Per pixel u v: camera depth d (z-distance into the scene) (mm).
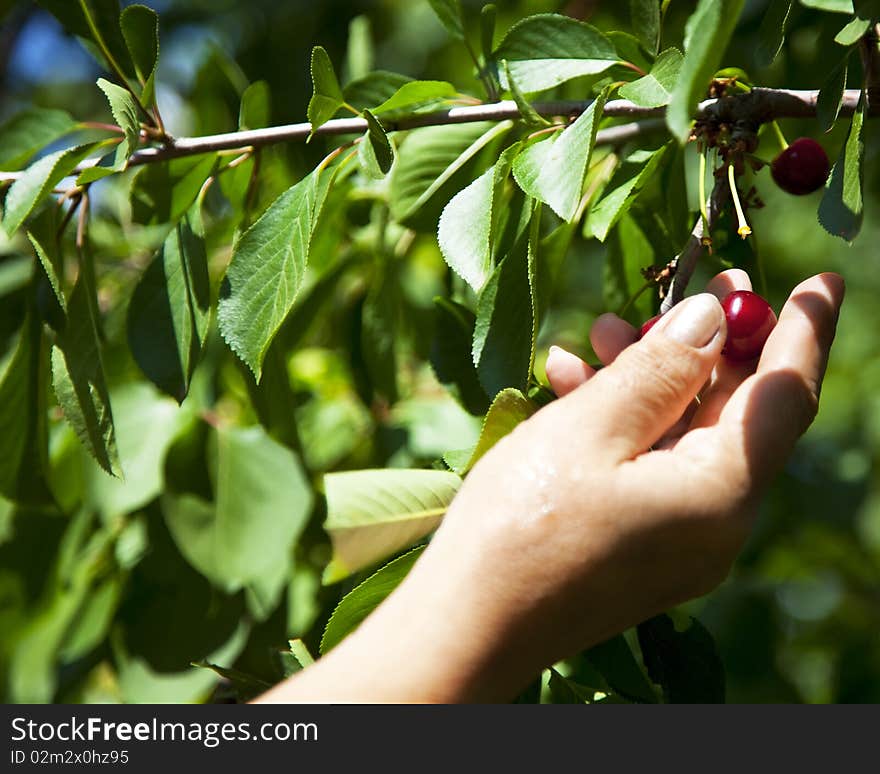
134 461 959
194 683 956
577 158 792
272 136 859
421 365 1092
